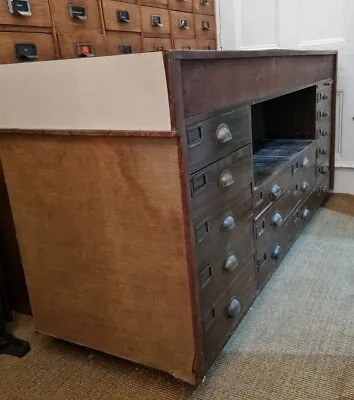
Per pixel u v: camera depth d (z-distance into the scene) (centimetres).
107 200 105
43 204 116
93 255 114
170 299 106
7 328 147
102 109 95
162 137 90
